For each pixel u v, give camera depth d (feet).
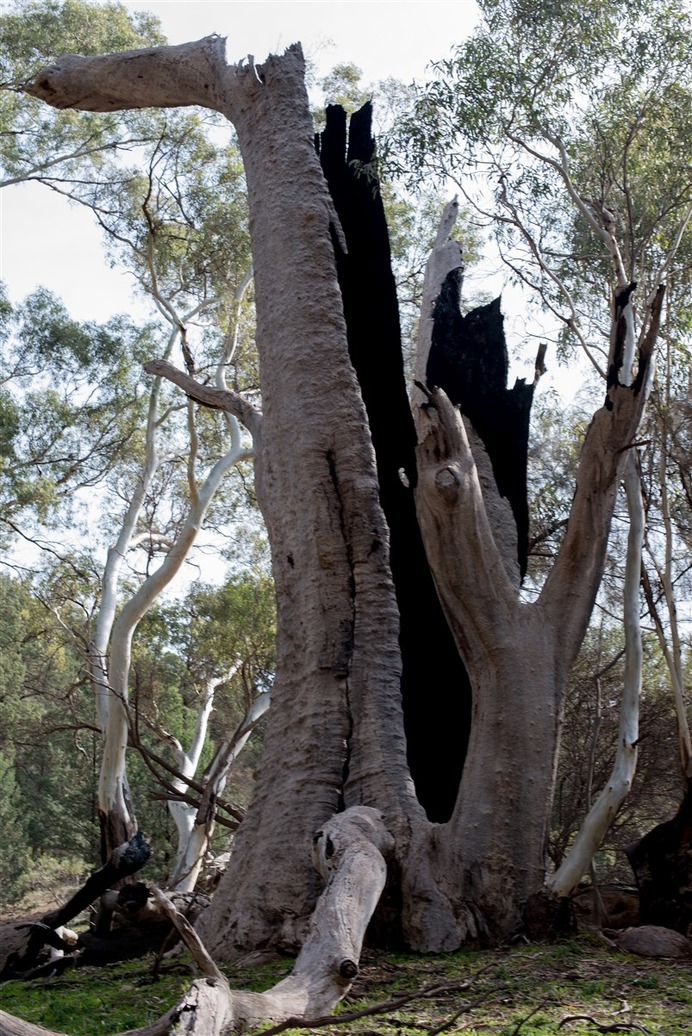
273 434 32.86
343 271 37.91
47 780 124.26
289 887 27.91
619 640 60.23
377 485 32.22
